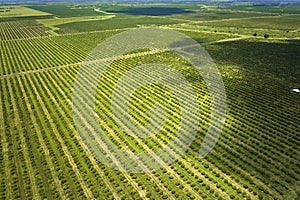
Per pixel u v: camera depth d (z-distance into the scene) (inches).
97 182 2118.6
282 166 2224.4
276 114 3021.7
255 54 5457.7
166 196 1962.4
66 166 2289.6
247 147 2472.9
